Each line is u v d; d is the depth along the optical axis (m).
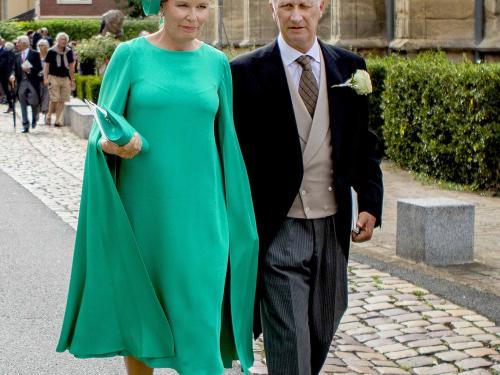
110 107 3.84
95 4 48.91
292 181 4.07
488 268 7.71
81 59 26.66
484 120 11.25
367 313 6.30
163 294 3.90
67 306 3.97
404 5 17.12
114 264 3.88
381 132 14.59
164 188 3.86
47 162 14.94
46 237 9.18
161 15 3.98
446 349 5.55
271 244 4.11
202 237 3.89
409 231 7.96
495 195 11.21
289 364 4.02
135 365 4.13
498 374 5.14
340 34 18.52
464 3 16.44
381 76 14.46
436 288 6.95
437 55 13.74
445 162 12.12
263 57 4.10
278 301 4.05
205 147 3.90
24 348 5.73
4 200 11.35
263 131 4.08
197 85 3.88
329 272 4.21
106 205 3.84
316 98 4.11
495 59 16.03
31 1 54.88
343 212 4.17
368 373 5.13
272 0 4.13
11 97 25.45
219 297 3.91
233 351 4.15
